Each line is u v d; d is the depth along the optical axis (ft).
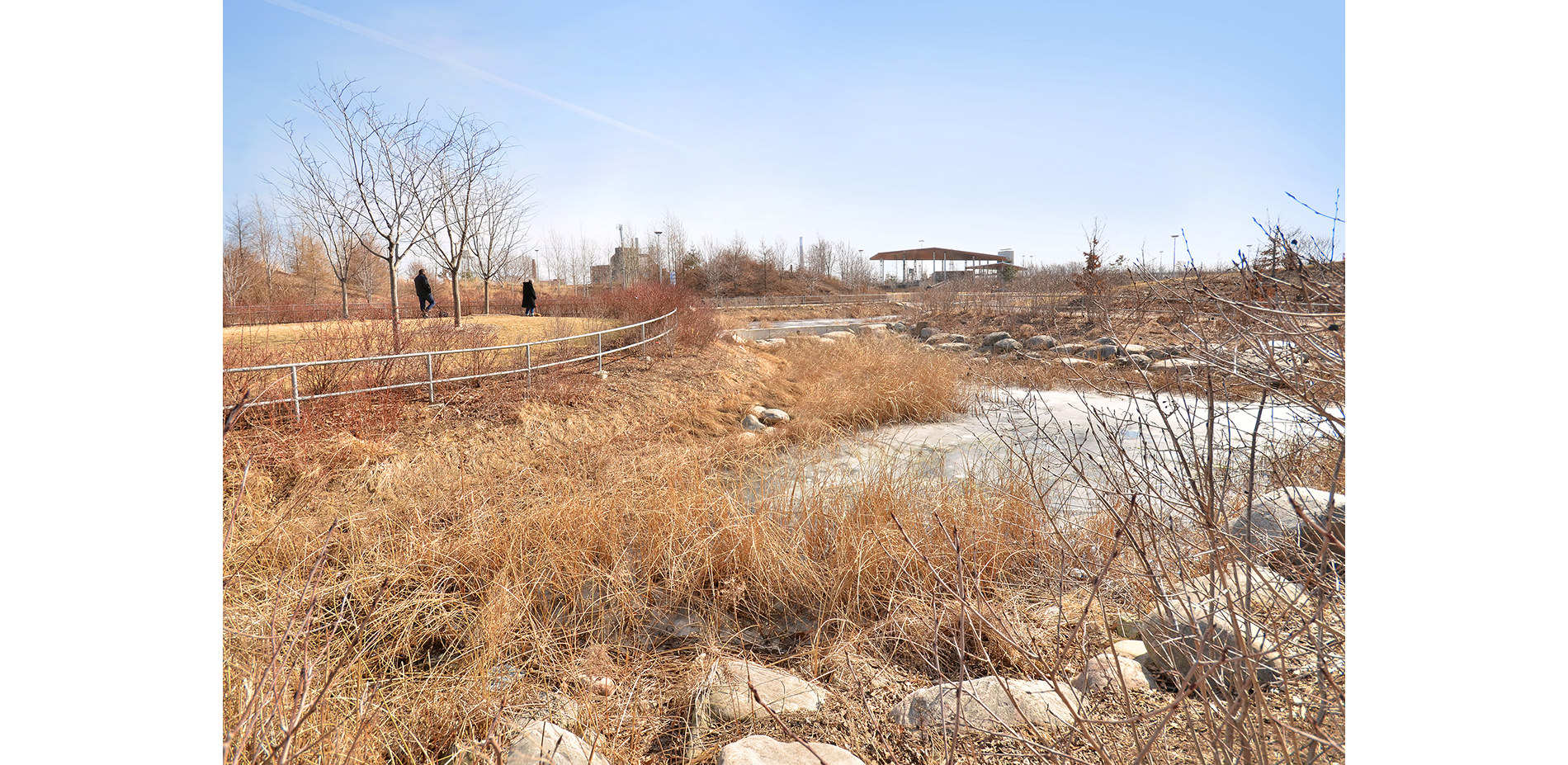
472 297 104.94
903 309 95.81
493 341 38.99
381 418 26.00
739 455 23.34
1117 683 9.58
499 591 14.23
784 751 9.15
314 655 10.74
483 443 25.98
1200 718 8.13
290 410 25.04
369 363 30.55
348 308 70.59
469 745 9.37
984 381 39.37
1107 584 12.58
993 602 13.02
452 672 12.09
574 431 28.71
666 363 43.70
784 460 22.63
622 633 13.80
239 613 11.72
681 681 12.05
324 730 7.96
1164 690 9.74
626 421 31.27
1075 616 12.42
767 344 67.87
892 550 15.29
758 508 17.19
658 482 19.66
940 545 15.76
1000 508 16.53
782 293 171.63
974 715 9.66
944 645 12.32
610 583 15.08
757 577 15.33
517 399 30.55
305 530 16.58
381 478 21.27
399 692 10.67
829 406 34.12
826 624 14.15
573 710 10.85
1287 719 6.45
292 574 13.61
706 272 172.76
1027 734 9.05
